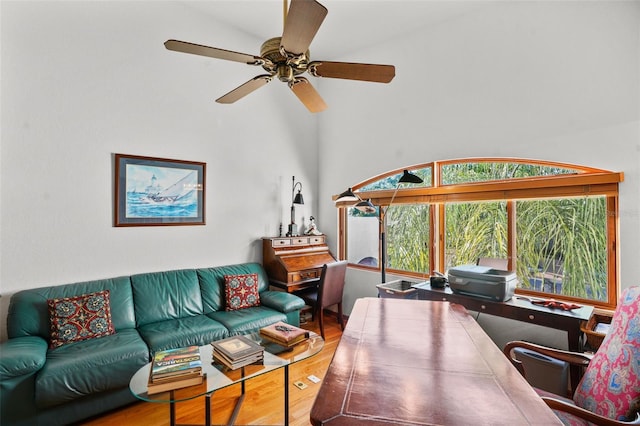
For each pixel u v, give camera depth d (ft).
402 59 11.89
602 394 4.72
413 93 11.57
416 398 3.43
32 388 6.45
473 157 10.07
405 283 11.35
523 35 9.08
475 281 8.39
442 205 11.30
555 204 8.89
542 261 9.11
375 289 12.94
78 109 9.00
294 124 14.34
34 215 8.38
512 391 3.57
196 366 5.76
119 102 9.70
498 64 9.55
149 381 5.51
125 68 9.80
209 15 11.48
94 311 8.23
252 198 12.92
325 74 6.41
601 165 7.86
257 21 11.81
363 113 13.23
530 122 8.95
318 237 13.93
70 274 8.88
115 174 9.62
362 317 5.93
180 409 7.56
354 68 6.12
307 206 14.85
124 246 9.82
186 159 11.10
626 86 7.52
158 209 10.46
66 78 8.81
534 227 9.26
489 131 9.72
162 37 10.50
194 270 10.99
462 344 4.78
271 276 12.66
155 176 10.38
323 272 11.18
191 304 10.28
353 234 14.01
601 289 8.13
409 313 6.15
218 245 11.93
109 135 9.53
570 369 6.67
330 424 3.03
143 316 9.30
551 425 3.00
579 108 8.17
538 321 7.41
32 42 8.32
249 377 5.97
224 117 12.07
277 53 5.77
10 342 7.14
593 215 8.27
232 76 12.24
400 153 11.98
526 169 9.36
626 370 4.49
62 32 8.74
